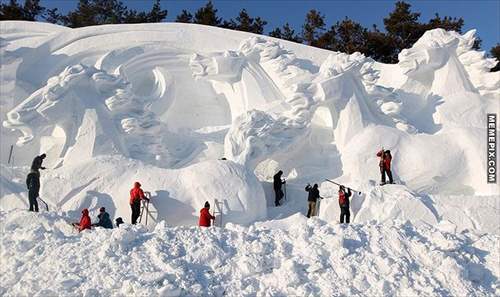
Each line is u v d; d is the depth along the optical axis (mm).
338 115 20750
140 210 14758
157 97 24266
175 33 26219
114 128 18969
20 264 9820
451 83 23016
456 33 23688
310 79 21578
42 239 10578
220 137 22703
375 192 16344
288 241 10273
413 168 19172
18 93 21766
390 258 9648
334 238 9992
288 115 20312
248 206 15555
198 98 25016
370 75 21312
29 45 24344
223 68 23531
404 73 23359
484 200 15930
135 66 24797
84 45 25125
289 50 25344
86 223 12570
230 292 9031
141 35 25969
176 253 9727
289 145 20031
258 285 9297
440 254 9742
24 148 20453
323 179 19766
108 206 15602
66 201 15680
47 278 9195
